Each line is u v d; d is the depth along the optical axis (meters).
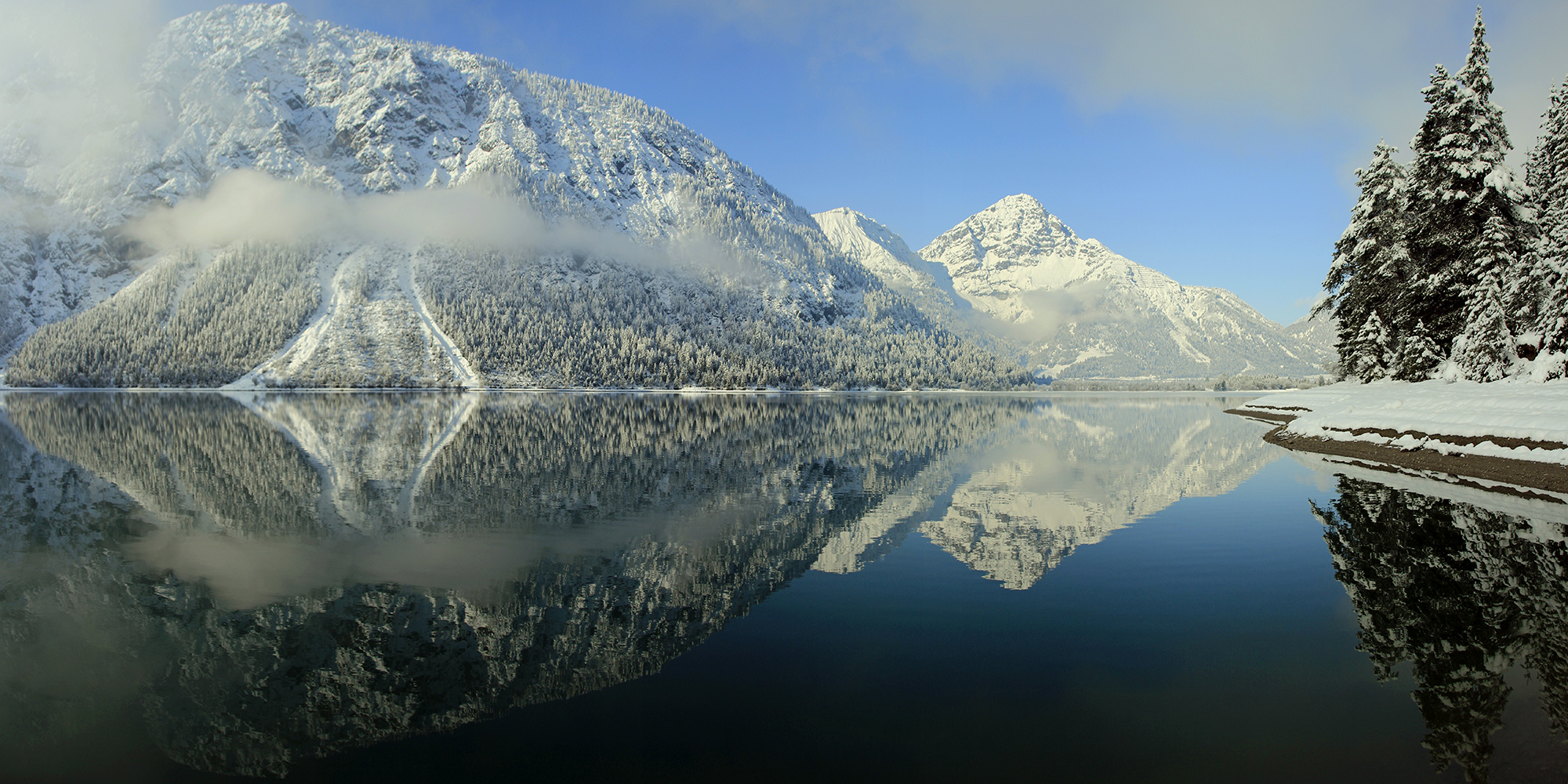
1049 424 67.38
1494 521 18.66
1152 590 13.54
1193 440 47.62
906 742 7.85
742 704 8.90
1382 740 7.82
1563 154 42.34
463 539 17.69
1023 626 11.71
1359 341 51.69
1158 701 8.88
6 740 8.10
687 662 10.26
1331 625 11.62
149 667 10.13
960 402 137.50
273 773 7.38
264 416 68.56
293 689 9.40
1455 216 43.09
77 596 13.08
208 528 18.72
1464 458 27.06
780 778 7.07
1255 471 30.19
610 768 7.35
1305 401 61.38
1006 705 8.85
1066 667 9.98
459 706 8.98
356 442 43.19
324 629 11.55
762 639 11.15
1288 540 17.31
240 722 8.51
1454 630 11.20
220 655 10.53
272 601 12.85
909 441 48.22
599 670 9.98
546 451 39.31
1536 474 23.34
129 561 15.45
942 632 11.41
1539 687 9.20
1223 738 7.96
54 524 19.17
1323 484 26.05
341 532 18.34
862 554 16.41
